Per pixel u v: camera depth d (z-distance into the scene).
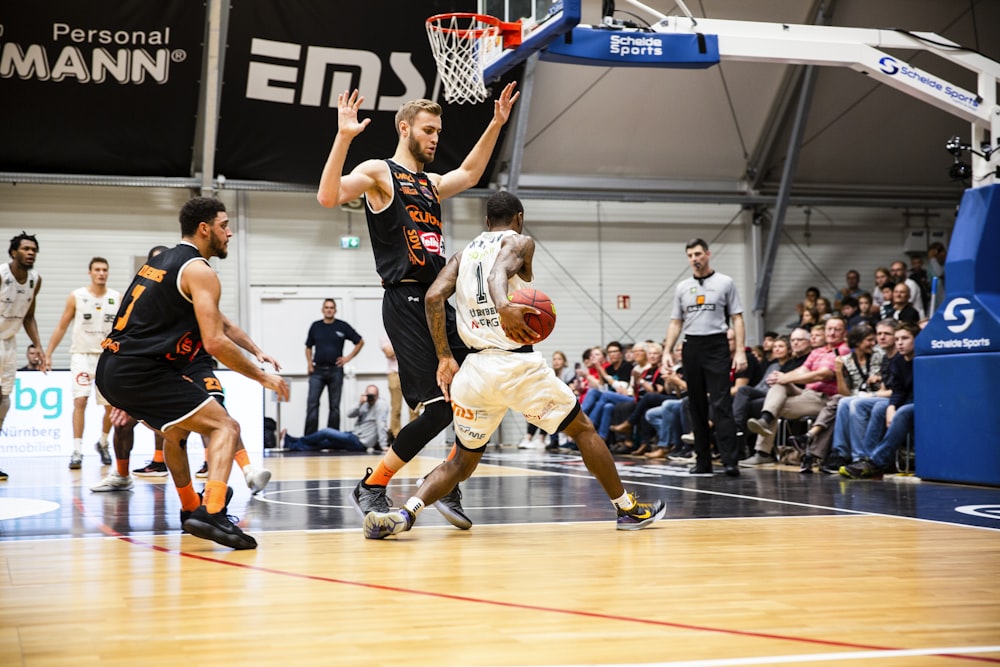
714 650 2.25
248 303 15.39
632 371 13.19
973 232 7.44
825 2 14.30
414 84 14.23
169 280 4.18
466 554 3.85
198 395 4.21
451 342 4.65
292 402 15.59
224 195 15.31
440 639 2.38
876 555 3.78
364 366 15.80
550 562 3.62
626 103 15.44
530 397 4.32
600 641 2.35
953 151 7.78
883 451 8.01
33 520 5.14
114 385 4.19
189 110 14.03
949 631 2.45
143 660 2.19
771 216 16.77
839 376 8.83
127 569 3.50
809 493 6.62
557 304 16.42
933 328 7.62
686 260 16.81
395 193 4.54
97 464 10.48
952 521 4.93
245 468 6.56
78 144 14.12
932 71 15.15
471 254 4.38
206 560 3.71
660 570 3.43
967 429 7.29
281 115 14.29
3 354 8.77
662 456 11.56
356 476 8.59
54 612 2.74
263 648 2.30
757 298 16.25
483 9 8.83
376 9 13.52
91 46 13.26
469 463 4.48
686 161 16.39
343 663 2.15
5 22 12.90
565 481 7.81
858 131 16.00
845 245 17.11
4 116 13.68
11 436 11.91
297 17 13.38
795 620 2.59
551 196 15.81
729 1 14.15
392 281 4.56
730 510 5.52
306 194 15.66
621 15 13.94
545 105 15.21
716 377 8.52
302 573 3.40
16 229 14.55
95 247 14.82
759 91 15.62
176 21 13.23
